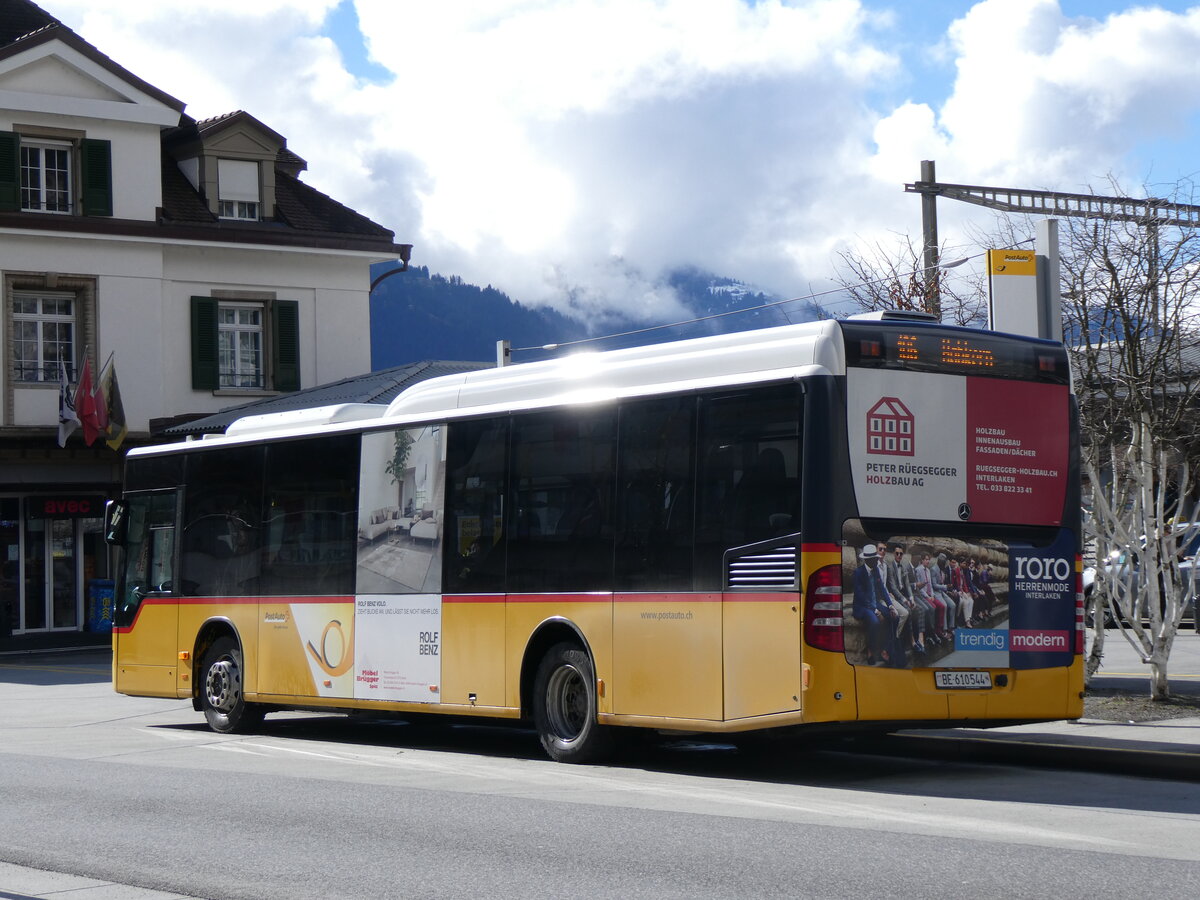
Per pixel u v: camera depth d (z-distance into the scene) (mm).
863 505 10891
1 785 11414
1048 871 7277
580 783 11266
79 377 37344
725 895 6852
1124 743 12148
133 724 17750
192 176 40062
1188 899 6574
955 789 10820
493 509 13445
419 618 14102
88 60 37375
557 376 13094
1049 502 11797
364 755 13742
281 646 15789
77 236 37062
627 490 12195
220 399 39219
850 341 11008
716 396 11570
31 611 37656
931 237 27297
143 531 17938
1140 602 15062
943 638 11133
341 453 15281
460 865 7754
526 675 13039
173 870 7805
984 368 11570
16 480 37125
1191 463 16016
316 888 7250
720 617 11328
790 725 10742
